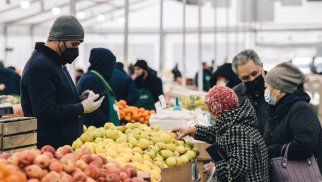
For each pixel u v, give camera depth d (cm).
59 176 288
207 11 3250
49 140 429
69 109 429
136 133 469
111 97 601
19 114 466
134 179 321
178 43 3334
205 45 3331
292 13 3225
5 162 288
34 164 289
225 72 655
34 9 2478
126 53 983
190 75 3347
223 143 393
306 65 3180
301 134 404
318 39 3241
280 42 3278
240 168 384
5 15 2525
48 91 422
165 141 466
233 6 3219
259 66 477
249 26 3062
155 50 3338
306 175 407
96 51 597
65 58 443
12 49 2598
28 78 424
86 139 450
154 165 425
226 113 396
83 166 307
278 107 420
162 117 580
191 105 789
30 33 2830
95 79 584
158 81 1047
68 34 433
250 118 397
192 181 471
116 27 3338
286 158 409
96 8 2786
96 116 566
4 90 1078
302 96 416
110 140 451
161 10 1356
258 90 475
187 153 465
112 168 323
